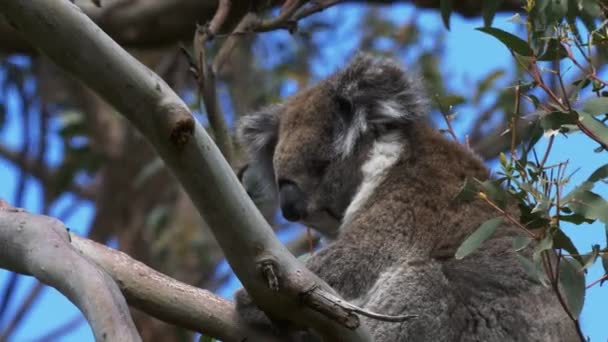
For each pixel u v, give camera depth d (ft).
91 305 22.07
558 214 25.14
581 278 25.73
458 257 26.35
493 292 31.58
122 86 22.06
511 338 30.96
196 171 22.85
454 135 35.09
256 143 40.78
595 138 26.02
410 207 34.32
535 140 26.76
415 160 35.83
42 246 23.81
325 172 37.14
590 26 27.91
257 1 40.40
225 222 23.65
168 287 28.14
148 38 56.54
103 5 54.75
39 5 21.66
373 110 36.88
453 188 34.73
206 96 37.09
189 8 56.24
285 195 37.24
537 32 27.25
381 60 37.58
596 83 26.58
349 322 23.75
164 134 22.30
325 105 37.81
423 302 32.22
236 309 28.14
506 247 32.50
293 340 27.76
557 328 30.58
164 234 67.87
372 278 33.22
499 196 26.30
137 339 21.58
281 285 24.08
